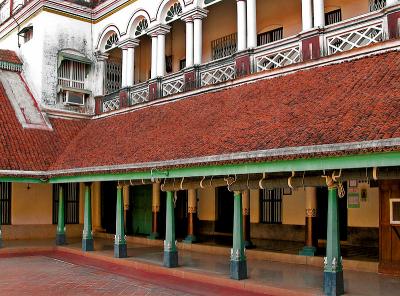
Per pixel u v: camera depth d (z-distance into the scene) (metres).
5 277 12.53
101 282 11.83
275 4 17.72
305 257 12.84
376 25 11.33
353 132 8.41
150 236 18.67
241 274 10.84
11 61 22.33
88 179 15.36
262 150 9.59
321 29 12.49
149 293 10.54
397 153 7.59
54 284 11.60
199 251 15.93
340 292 9.03
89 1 22.61
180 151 12.12
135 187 21.55
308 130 9.39
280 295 9.72
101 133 18.61
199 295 10.25
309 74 12.12
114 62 22.88
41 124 19.98
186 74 16.52
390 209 10.99
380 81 9.86
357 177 8.92
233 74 14.88
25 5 22.48
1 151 17.38
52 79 21.25
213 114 13.38
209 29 20.14
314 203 13.13
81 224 21.59
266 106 11.83
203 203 19.66
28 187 20.33
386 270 11.03
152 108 17.25
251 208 17.31
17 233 19.88
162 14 18.59
